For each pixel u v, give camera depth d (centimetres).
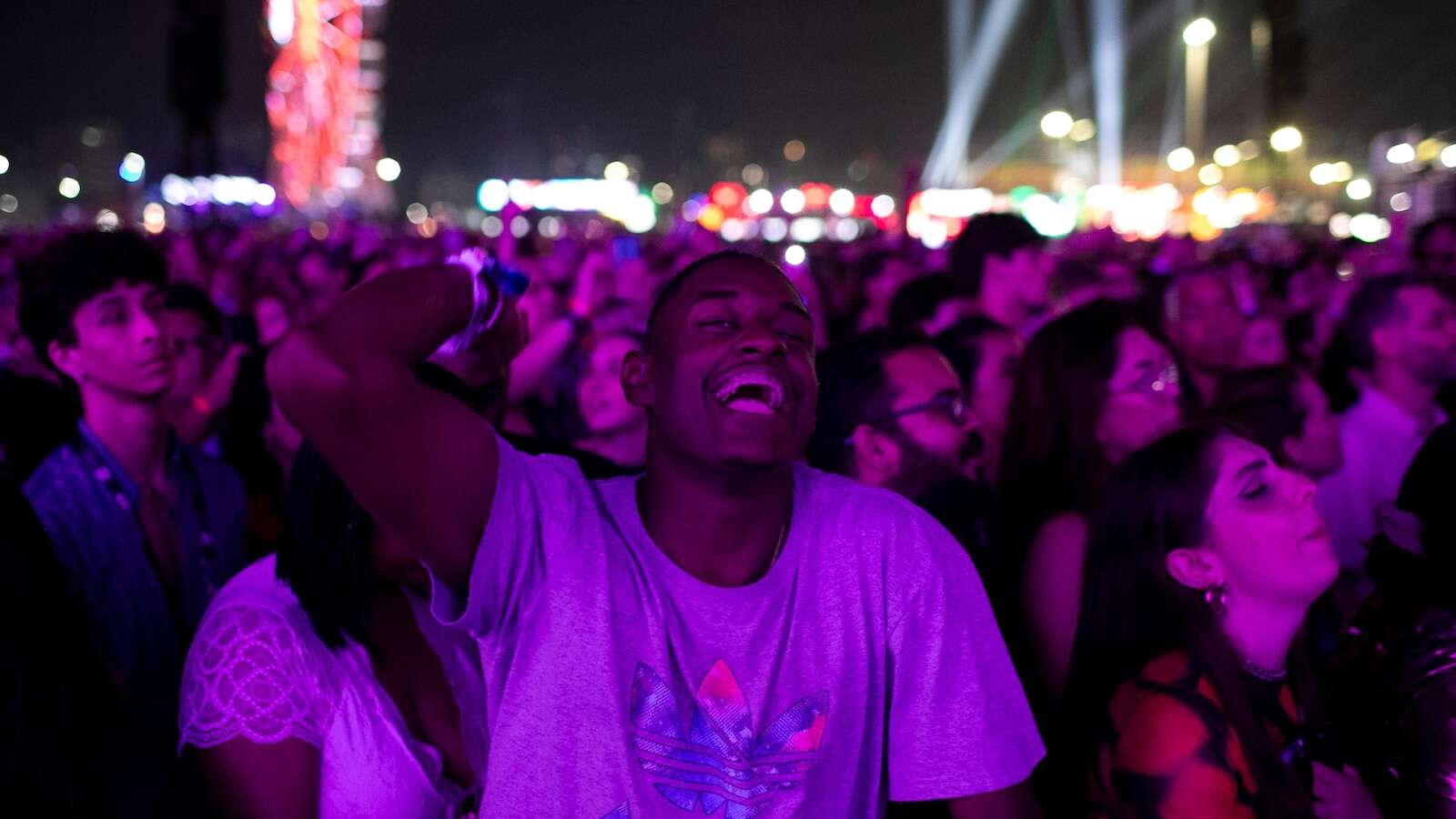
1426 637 212
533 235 1656
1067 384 309
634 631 153
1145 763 204
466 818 209
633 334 434
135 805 248
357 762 203
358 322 144
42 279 289
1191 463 221
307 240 2127
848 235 4275
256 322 763
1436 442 225
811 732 153
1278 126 2228
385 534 207
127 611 281
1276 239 2688
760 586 156
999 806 162
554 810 151
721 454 151
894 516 164
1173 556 220
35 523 176
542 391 431
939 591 162
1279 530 215
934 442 295
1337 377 435
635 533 158
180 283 461
